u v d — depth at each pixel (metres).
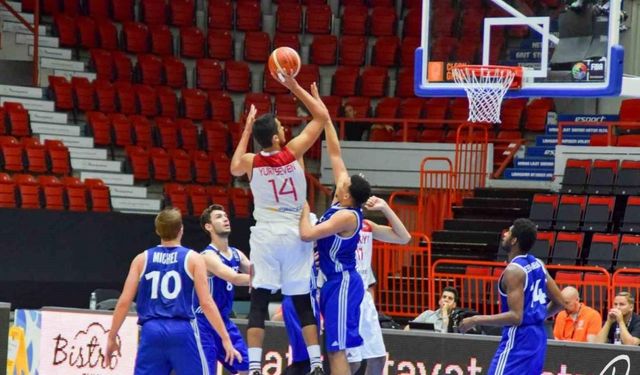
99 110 33.16
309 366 12.77
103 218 25.89
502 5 18.14
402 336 15.24
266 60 36.38
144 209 30.44
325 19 37.44
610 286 21.80
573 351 14.66
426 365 15.15
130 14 36.94
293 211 11.98
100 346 16.36
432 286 23.34
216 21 37.34
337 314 12.13
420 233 24.42
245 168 12.09
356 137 31.78
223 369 16.14
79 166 31.03
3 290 24.84
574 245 25.02
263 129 11.83
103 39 35.66
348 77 35.59
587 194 27.02
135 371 12.48
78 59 35.59
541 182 28.66
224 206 29.73
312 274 12.16
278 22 37.38
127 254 26.00
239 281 13.98
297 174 11.91
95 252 25.72
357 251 13.70
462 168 29.83
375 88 35.47
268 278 11.93
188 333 12.35
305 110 34.03
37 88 33.16
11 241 25.16
